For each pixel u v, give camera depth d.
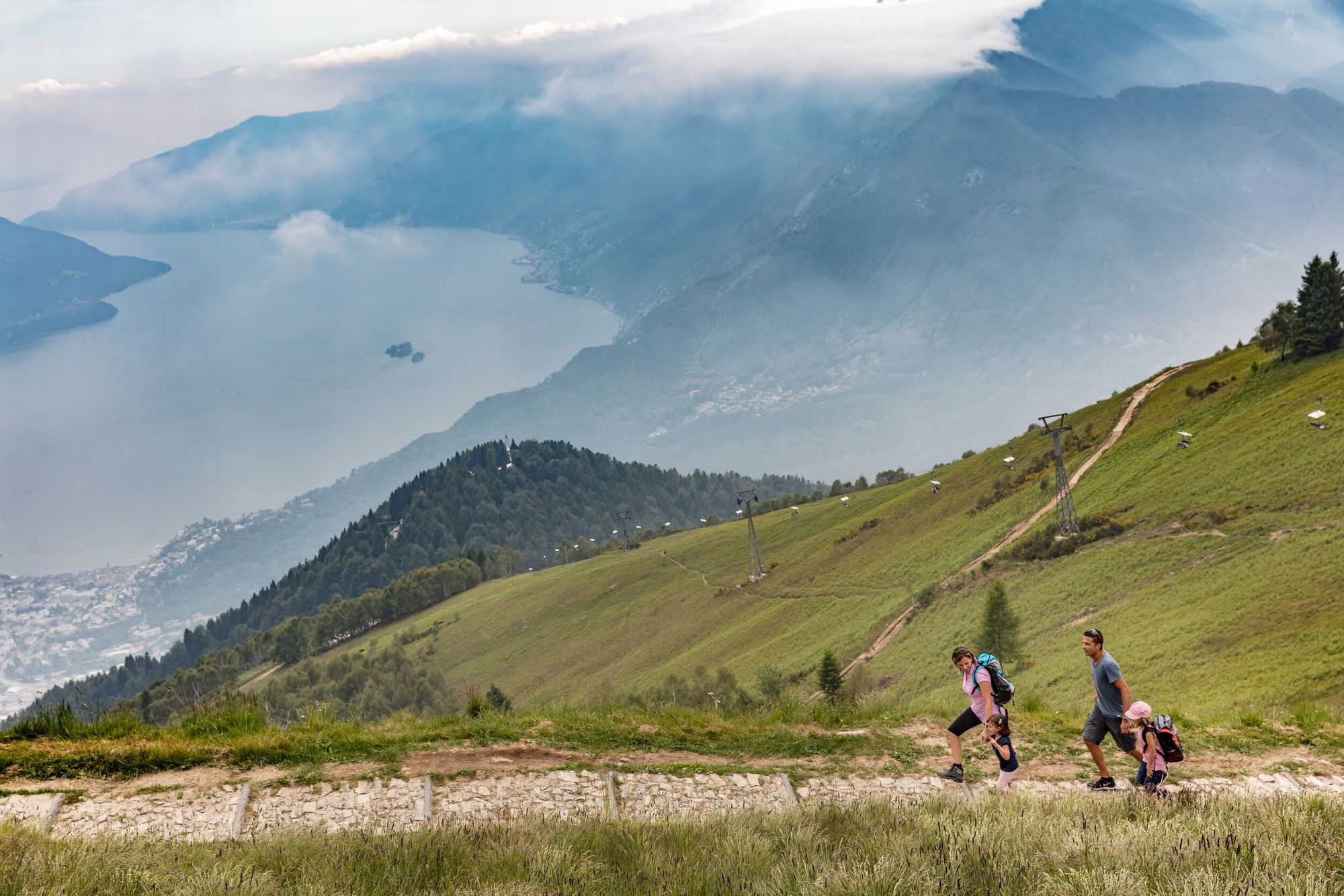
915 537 131.12
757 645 120.81
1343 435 75.00
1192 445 96.00
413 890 7.86
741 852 8.73
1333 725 17.34
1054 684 56.00
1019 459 132.88
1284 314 104.62
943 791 12.00
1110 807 10.48
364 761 13.94
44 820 11.71
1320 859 7.67
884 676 81.50
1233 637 49.91
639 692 106.94
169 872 8.05
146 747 13.64
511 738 15.07
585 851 8.93
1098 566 80.50
